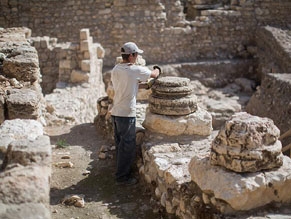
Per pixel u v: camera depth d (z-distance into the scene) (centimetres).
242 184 408
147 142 615
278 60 1800
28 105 601
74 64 1349
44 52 1362
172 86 622
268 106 1327
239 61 1942
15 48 848
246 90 1850
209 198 432
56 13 1809
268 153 424
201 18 1966
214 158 436
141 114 757
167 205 506
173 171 514
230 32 1995
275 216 409
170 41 1927
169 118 626
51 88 1391
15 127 465
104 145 737
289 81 1287
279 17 2006
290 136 1063
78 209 531
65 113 999
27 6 1781
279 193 423
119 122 592
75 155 709
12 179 347
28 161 369
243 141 419
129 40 1881
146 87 641
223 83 1905
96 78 1484
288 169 436
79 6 1820
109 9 1844
